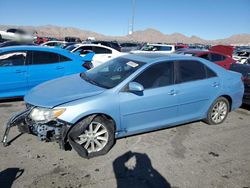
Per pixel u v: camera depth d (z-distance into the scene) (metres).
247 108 7.11
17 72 6.25
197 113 5.06
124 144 4.37
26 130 3.90
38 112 3.73
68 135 3.71
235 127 5.46
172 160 3.94
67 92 4.03
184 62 4.85
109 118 4.01
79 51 12.86
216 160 4.01
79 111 3.69
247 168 3.83
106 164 3.73
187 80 4.79
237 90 5.57
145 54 5.13
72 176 3.40
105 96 3.92
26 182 3.23
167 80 4.55
